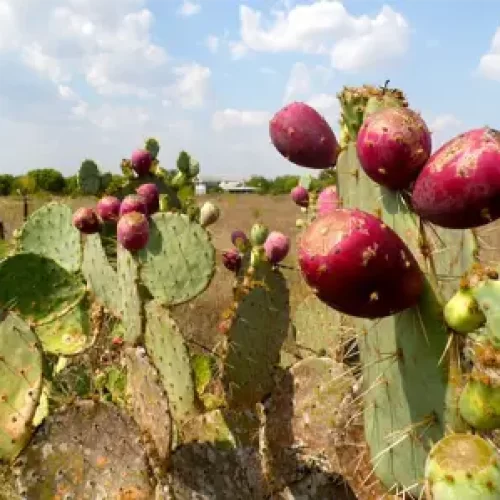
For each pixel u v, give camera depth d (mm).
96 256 3959
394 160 1308
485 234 1630
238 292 2855
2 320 2314
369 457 1687
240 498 2346
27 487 2162
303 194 3811
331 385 2258
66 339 3875
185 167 5336
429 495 1142
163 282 3650
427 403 1402
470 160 1138
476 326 1270
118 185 5250
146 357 2391
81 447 2215
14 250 4965
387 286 1208
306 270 1204
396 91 1550
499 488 1104
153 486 2199
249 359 2850
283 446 2303
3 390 2271
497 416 1239
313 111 1676
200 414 2662
